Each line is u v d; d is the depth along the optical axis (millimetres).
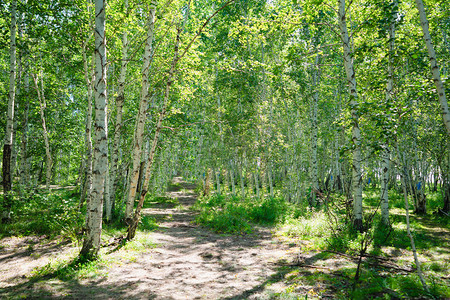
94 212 6191
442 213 13219
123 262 6289
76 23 8555
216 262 6457
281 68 10617
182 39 11188
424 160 16578
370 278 4602
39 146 14922
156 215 14547
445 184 13586
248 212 13992
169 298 4359
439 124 12461
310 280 4812
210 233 10359
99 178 6258
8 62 16562
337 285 4473
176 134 14219
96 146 6270
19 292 4508
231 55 19516
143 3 8617
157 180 23188
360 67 12086
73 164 21516
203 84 21750
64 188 24406
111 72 13164
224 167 28375
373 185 27469
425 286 4039
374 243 7328
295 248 7406
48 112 14453
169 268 5977
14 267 5781
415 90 5801
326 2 9727
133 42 11430
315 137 16734
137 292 4609
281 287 4633
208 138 24703
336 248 6926
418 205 14312
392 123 4805
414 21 11414
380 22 8398
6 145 9445
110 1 9234
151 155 8336
